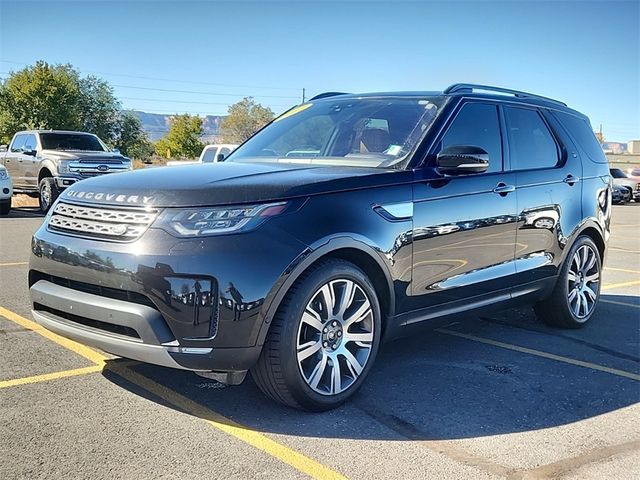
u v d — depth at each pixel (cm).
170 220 348
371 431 361
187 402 391
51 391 400
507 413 394
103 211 370
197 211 348
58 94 4622
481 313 496
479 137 494
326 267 372
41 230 406
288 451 332
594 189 605
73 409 374
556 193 550
